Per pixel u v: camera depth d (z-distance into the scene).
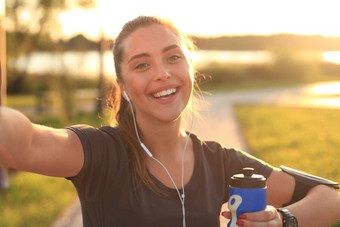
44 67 17.86
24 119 1.48
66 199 6.42
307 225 1.84
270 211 1.63
